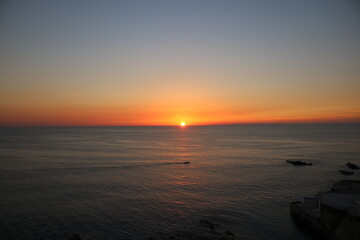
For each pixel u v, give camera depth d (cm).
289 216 3519
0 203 4038
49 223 3312
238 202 4109
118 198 4331
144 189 4897
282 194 4538
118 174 6262
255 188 4941
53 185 5141
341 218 2656
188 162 7962
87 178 5797
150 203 4075
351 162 7906
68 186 5081
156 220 3416
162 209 3809
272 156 9350
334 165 7381
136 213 3656
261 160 8438
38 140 17312
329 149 11306
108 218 3478
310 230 3017
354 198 3022
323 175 6072
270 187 5009
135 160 8475
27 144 13988
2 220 3391
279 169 6856
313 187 4994
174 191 4753
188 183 5362
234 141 17100
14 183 5269
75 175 6094
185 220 3412
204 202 4119
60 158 8694
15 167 6975
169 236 2834
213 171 6669
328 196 3106
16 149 11319
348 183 4838
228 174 6269
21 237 2942
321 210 2894
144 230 3131
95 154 9888
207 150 11544
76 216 3541
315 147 12231
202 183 5359
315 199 3603
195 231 2895
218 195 4491
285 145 13525
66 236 2980
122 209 3812
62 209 3797
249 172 6500
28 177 5822
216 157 9225
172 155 9762
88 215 3578
